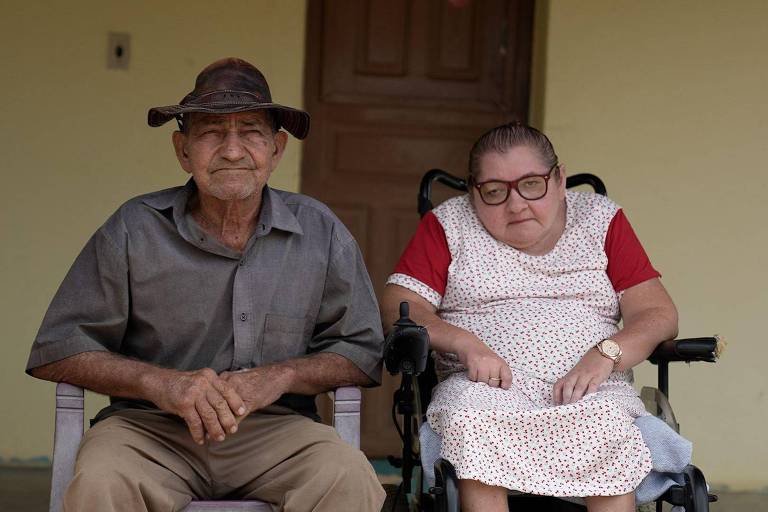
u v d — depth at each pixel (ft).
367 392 18.69
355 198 18.66
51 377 10.44
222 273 10.83
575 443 10.12
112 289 10.68
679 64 17.94
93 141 17.48
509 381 11.01
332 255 11.16
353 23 18.61
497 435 10.13
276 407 11.04
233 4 17.58
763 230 18.04
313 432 10.52
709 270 18.04
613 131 17.92
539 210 11.91
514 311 11.87
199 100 10.59
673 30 17.94
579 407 10.12
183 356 10.94
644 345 11.44
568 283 12.12
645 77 17.93
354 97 18.65
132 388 10.17
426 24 18.74
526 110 18.84
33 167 17.42
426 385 11.80
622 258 12.29
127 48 17.48
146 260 10.69
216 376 10.05
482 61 18.81
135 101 17.51
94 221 17.52
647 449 10.20
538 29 18.44
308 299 11.09
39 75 17.38
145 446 10.28
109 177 17.51
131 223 10.76
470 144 18.84
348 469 10.02
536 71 18.47
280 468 10.43
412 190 18.74
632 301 12.17
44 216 17.44
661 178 17.97
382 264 18.72
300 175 18.25
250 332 10.85
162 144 17.58
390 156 18.72
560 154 17.89
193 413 9.91
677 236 18.01
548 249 12.33
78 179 17.46
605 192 13.52
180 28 17.52
